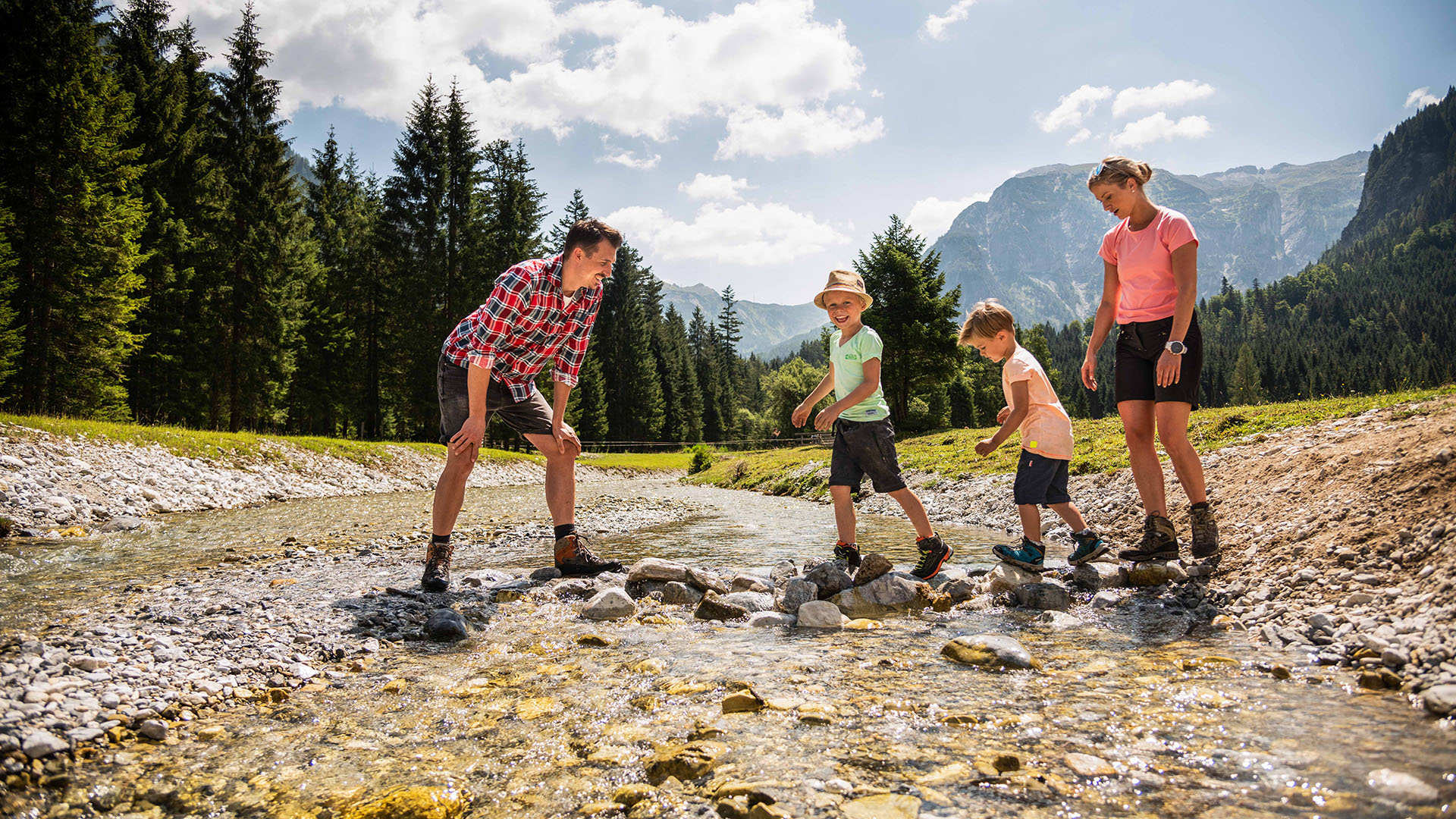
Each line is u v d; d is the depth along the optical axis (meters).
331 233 40.88
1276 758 1.72
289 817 1.62
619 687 2.56
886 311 38.19
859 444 4.43
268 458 16.20
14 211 20.67
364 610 3.76
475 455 4.39
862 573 4.09
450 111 36.91
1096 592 3.99
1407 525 3.22
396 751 2.01
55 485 9.65
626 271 63.66
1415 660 2.29
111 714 2.18
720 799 1.66
